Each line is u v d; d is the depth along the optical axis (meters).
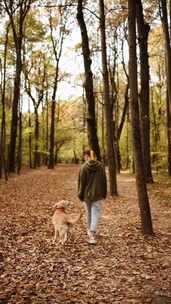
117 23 26.48
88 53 18.80
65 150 73.12
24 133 37.25
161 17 18.67
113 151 16.91
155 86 38.69
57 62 36.53
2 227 10.26
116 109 38.78
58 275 6.87
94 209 9.12
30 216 11.94
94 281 6.62
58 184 21.59
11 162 28.77
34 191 17.95
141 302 5.80
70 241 9.09
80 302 5.76
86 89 18.92
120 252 8.29
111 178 16.83
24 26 28.84
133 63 9.72
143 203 9.73
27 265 7.32
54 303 5.71
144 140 21.33
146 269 7.23
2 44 27.69
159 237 9.53
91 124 18.95
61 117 53.75
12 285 6.35
